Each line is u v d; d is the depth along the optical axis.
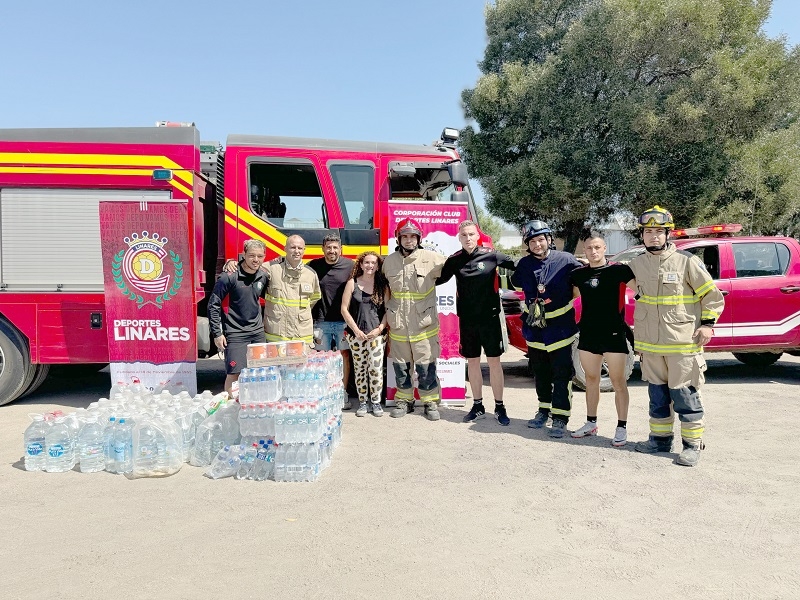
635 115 18.14
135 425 4.44
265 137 6.72
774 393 7.24
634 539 3.27
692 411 4.55
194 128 6.23
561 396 5.37
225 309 6.64
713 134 18.42
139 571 2.92
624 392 5.05
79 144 6.19
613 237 28.56
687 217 19.33
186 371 6.03
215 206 6.95
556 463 4.60
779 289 7.52
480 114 21.47
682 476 4.29
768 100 18.25
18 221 6.20
